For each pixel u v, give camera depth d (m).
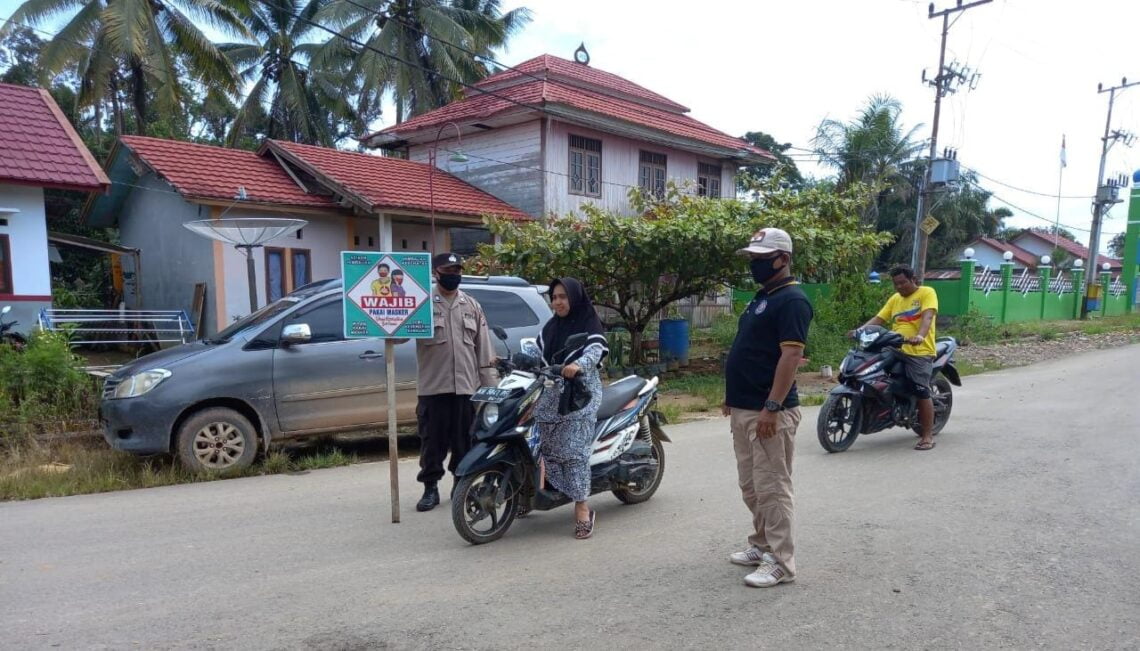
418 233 17.50
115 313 13.84
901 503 5.70
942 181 23.41
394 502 5.38
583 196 19.23
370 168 17.14
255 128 30.58
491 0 29.38
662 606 3.89
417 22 25.30
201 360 6.95
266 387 7.13
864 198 15.66
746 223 12.99
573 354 4.84
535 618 3.75
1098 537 4.86
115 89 24.44
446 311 5.69
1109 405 10.01
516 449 4.97
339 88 28.42
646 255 12.49
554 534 5.11
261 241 11.52
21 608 3.90
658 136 20.31
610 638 3.53
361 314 5.24
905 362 7.59
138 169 14.97
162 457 7.45
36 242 12.14
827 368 14.30
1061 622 3.66
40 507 5.93
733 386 4.25
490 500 4.94
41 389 8.68
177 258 15.02
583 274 13.02
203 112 32.03
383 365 7.69
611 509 5.69
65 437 8.11
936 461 7.05
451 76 25.05
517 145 18.67
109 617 3.78
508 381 4.94
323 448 8.38
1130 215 36.34
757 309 4.14
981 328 21.83
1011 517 5.30
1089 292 31.20
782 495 4.12
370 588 4.15
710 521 5.33
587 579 4.27
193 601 3.98
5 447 7.87
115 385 6.90
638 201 15.32
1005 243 49.12
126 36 18.59
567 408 4.86
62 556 4.70
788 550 4.16
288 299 7.79
